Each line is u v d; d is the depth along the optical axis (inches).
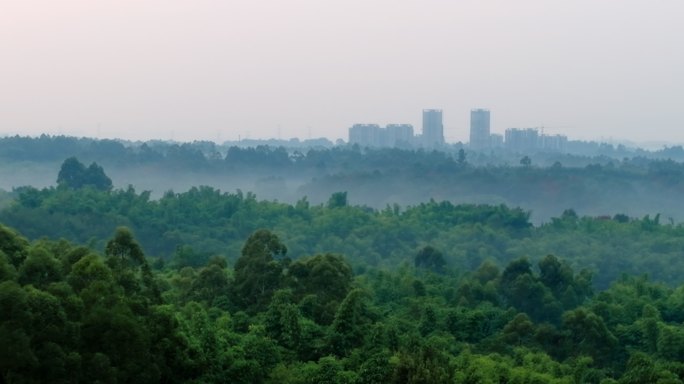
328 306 2297.0
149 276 1895.9
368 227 5378.9
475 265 5132.9
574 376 2224.4
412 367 1779.0
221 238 5128.0
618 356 2672.2
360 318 2246.6
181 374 1700.3
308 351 2074.3
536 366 2240.4
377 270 3988.7
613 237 5565.9
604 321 2832.2
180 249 3651.6
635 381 2063.2
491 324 2915.8
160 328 1675.7
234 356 1865.2
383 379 1845.5
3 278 1521.9
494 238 5506.9
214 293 2507.4
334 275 2455.7
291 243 5049.2
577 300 3417.8
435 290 3361.2
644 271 4938.5
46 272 1606.8
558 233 5728.3
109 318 1517.0
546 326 2714.1
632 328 2763.3
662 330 2598.4
